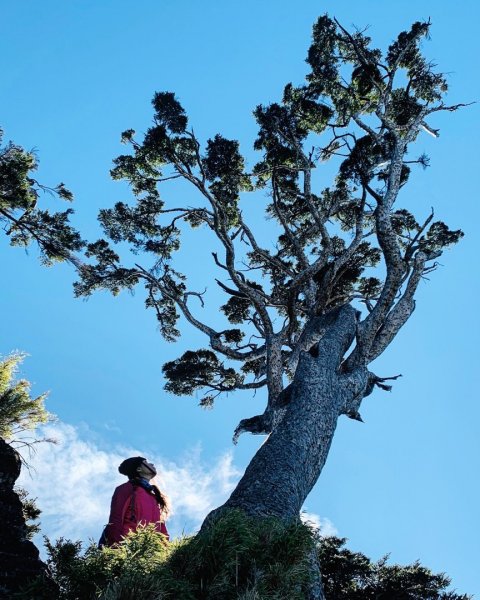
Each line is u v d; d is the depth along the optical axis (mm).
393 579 18641
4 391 13617
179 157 20328
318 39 20891
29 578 5781
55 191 20406
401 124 20141
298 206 23188
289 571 5855
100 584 5465
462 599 18078
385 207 15781
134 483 6918
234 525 6098
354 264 22062
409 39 20172
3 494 6988
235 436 13922
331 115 21047
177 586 5398
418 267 15422
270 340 18328
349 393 13625
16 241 20875
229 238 19078
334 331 15000
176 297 20797
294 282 18703
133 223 22016
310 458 11766
